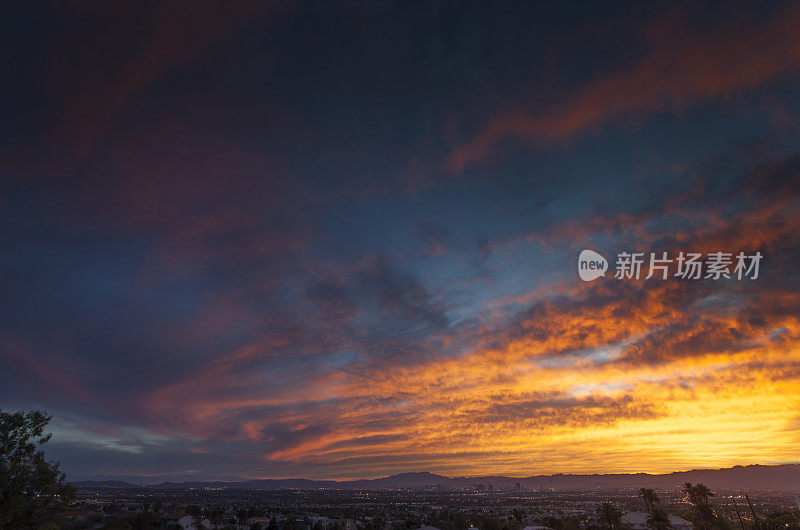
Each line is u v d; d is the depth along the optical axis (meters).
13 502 27.09
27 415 29.25
